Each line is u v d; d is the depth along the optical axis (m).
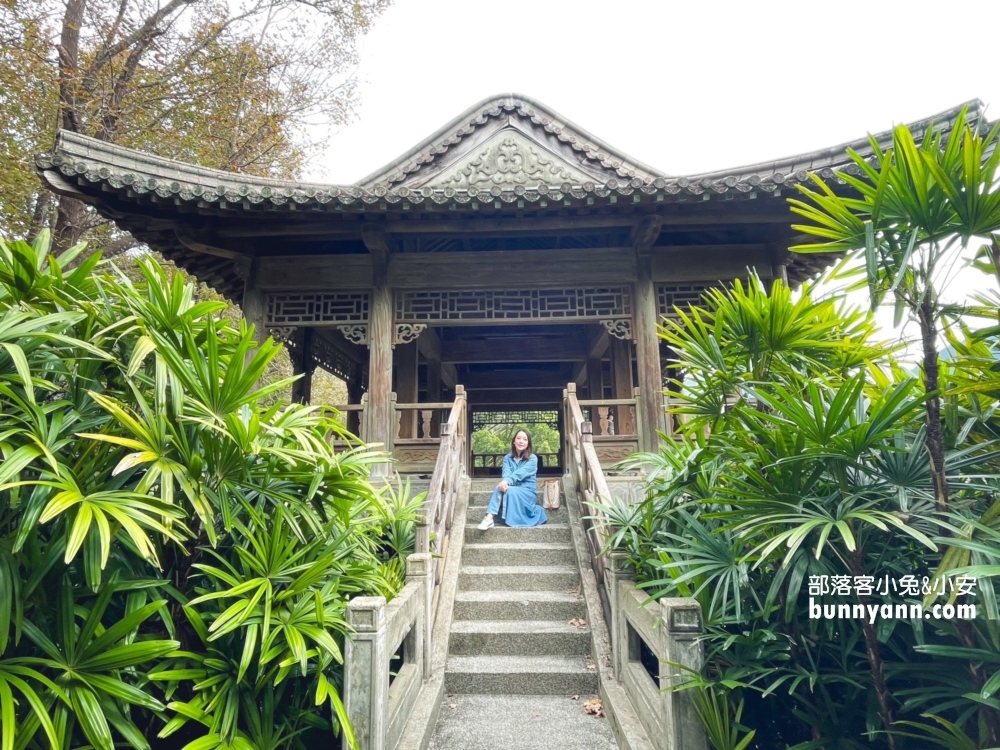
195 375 2.07
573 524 4.83
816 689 2.21
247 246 5.75
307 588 2.25
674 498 2.64
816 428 1.83
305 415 2.63
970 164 1.58
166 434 1.99
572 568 4.38
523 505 5.11
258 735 2.04
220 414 2.08
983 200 1.61
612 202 4.68
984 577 1.50
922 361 2.01
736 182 4.54
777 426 1.99
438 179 6.79
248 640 1.92
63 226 9.11
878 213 1.75
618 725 2.72
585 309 5.79
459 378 10.95
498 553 4.55
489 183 6.75
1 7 7.50
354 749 1.94
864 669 2.11
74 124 8.62
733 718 2.21
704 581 2.24
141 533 1.67
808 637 2.16
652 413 5.47
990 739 1.65
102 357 1.91
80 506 1.68
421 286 5.77
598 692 3.32
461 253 5.82
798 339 2.34
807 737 2.27
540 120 6.82
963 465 1.87
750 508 1.98
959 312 1.77
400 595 2.87
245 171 10.73
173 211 4.95
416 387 7.61
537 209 4.79
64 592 1.81
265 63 10.55
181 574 2.27
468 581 4.25
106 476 1.97
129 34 9.32
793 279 6.73
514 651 3.66
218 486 2.14
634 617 2.78
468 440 11.12
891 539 2.10
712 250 5.75
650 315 5.62
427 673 3.24
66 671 1.73
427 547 3.57
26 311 1.91
